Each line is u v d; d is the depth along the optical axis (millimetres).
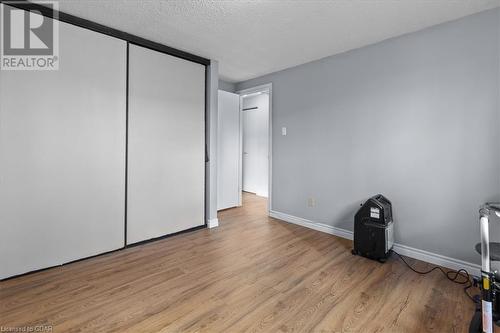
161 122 2961
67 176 2318
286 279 2162
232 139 4617
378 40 2711
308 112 3455
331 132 3209
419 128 2492
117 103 2598
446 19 2264
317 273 2266
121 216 2688
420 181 2506
